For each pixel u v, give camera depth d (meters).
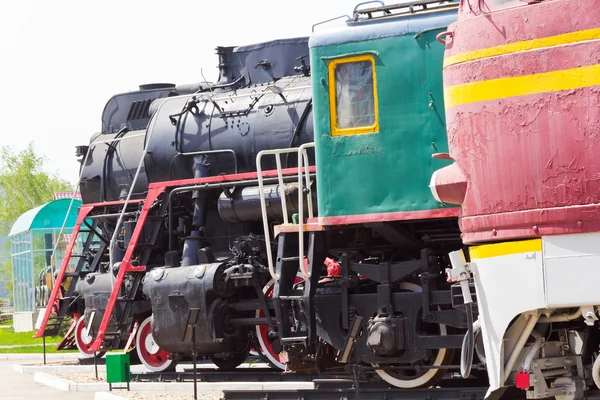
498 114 10.73
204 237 20.92
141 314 22.22
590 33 10.16
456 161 11.25
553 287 10.34
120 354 18.97
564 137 10.30
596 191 10.15
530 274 10.53
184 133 21.30
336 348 14.80
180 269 18.83
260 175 15.60
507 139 10.66
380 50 14.02
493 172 10.80
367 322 14.65
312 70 14.48
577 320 11.74
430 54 13.76
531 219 10.49
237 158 20.45
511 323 10.91
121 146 24.53
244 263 18.75
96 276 22.53
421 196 13.77
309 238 14.97
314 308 14.86
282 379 18.81
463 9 11.38
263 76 21.69
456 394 13.69
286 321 15.17
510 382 11.25
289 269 15.45
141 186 23.80
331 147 14.31
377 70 14.03
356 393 14.23
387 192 13.97
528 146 10.52
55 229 43.00
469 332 11.26
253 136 20.17
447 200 11.45
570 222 10.27
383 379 14.94
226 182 20.06
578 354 11.72
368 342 14.14
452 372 15.72
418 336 14.03
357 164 14.15
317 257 14.95
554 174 10.35
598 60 10.12
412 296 14.24
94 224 24.92
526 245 10.55
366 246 15.26
